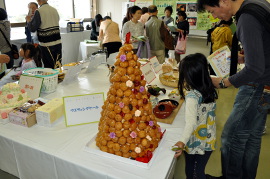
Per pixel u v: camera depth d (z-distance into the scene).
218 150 2.08
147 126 0.97
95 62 2.30
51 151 1.02
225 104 3.09
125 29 3.14
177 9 4.73
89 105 1.30
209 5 1.07
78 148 1.05
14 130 1.20
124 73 0.94
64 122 1.30
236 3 1.04
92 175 0.92
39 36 3.38
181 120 1.34
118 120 0.94
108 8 5.67
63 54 4.44
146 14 3.93
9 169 1.21
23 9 4.38
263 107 1.25
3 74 2.50
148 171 0.90
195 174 1.29
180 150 1.02
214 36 3.06
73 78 1.97
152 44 3.30
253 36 0.97
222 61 1.40
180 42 3.99
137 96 0.95
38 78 1.60
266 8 0.98
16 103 1.35
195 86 1.10
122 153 0.97
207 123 1.19
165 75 1.96
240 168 1.45
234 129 1.35
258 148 1.38
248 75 1.02
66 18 5.35
